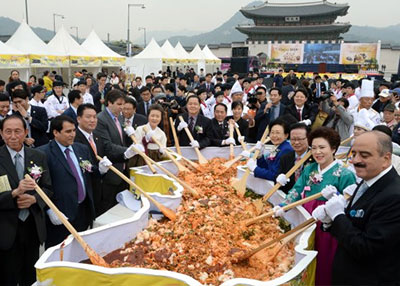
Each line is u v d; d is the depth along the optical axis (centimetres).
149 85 1172
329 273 307
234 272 293
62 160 373
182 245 322
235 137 672
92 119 439
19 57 1536
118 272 248
